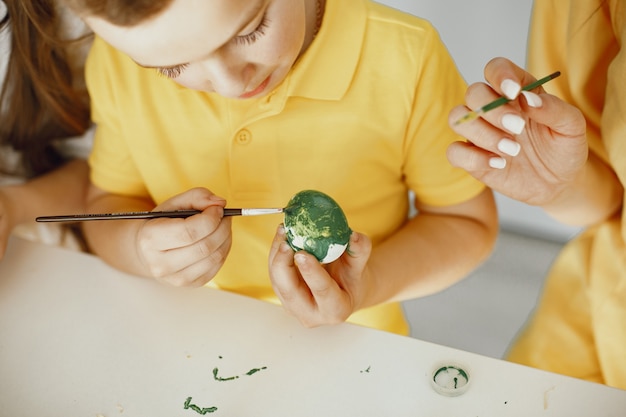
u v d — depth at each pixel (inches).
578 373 36.2
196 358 29.1
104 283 32.3
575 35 33.3
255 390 28.1
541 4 34.9
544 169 30.1
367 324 40.9
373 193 36.4
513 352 38.4
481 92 28.2
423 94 34.3
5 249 34.0
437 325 52.2
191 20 25.1
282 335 29.7
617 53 33.0
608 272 34.6
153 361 29.2
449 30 48.1
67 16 36.8
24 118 40.1
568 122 27.8
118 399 28.2
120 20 25.0
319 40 33.2
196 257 30.6
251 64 28.2
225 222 31.1
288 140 34.6
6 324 30.9
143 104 35.5
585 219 35.6
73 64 38.9
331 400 27.7
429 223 36.4
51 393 28.6
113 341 30.0
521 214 55.5
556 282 38.0
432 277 35.0
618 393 27.2
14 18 36.5
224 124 34.8
